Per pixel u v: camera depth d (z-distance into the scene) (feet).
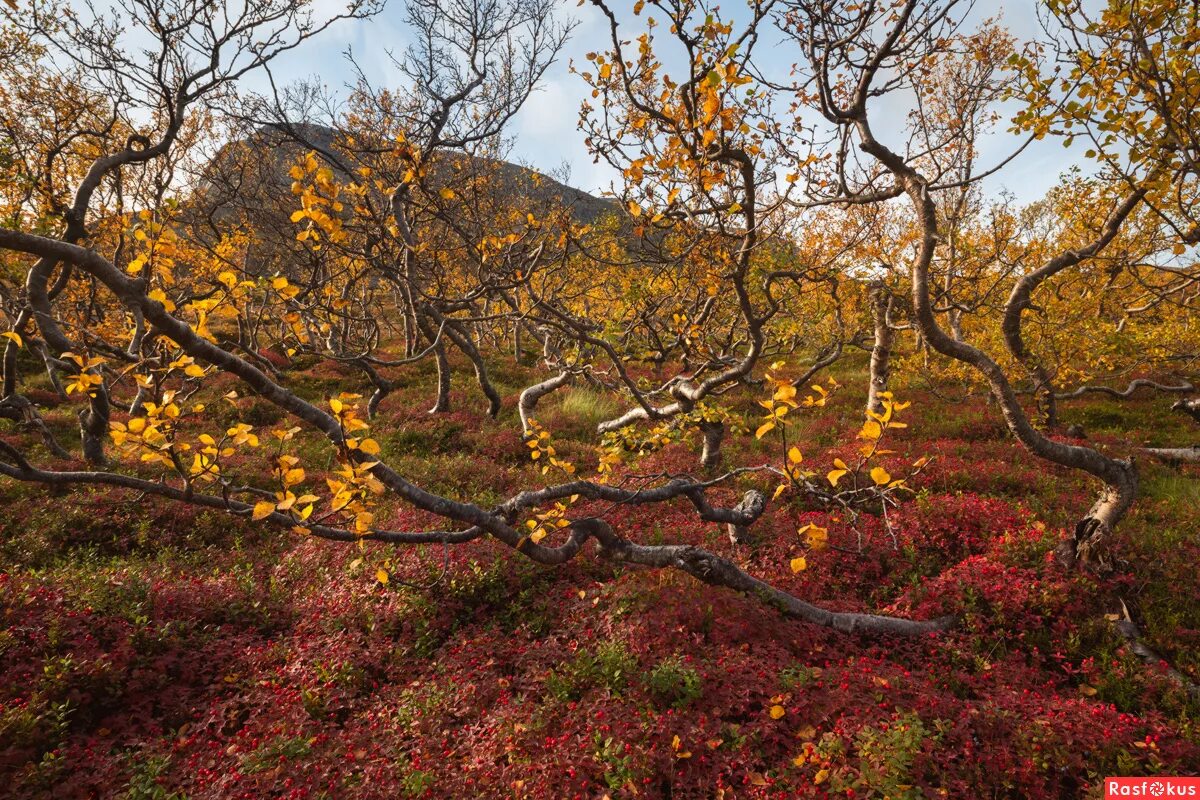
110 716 18.24
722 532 30.89
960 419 52.39
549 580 26.20
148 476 38.55
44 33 31.19
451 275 36.32
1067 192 36.86
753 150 16.75
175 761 16.17
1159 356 44.52
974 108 31.78
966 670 20.59
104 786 15.03
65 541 30.07
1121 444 46.19
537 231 24.66
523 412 48.55
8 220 11.51
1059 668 20.71
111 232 37.01
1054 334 44.47
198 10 30.53
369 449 11.44
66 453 42.98
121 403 42.83
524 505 17.79
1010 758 14.79
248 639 22.11
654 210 15.97
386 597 23.52
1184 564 25.55
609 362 56.54
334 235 13.14
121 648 19.81
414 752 15.57
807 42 19.62
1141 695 18.80
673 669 17.71
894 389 61.21
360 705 18.67
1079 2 17.33
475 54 31.17
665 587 22.61
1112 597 22.95
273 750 15.20
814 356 81.92
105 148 36.27
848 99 23.68
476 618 23.80
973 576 24.29
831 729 15.87
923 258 22.47
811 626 21.95
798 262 39.60
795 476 14.80
